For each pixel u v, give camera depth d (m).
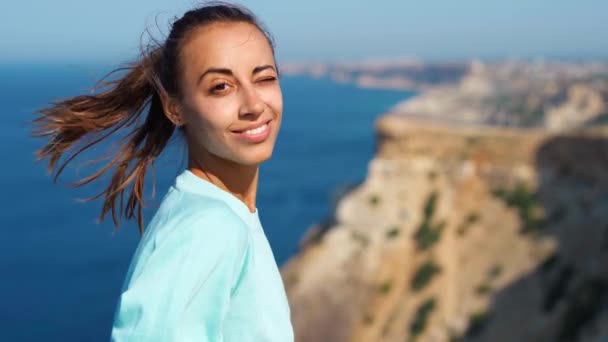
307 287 51.72
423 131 54.75
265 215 105.56
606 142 47.28
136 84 2.77
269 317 2.28
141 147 2.91
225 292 2.06
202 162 2.54
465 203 52.81
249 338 2.22
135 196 2.95
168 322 1.92
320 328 49.94
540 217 49.38
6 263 79.12
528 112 118.00
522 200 50.69
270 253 2.46
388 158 55.59
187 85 2.42
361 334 48.88
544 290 44.66
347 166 151.88
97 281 72.88
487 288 47.06
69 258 80.75
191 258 2.02
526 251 47.69
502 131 53.06
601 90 132.75
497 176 52.72
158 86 2.56
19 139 179.38
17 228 94.88
